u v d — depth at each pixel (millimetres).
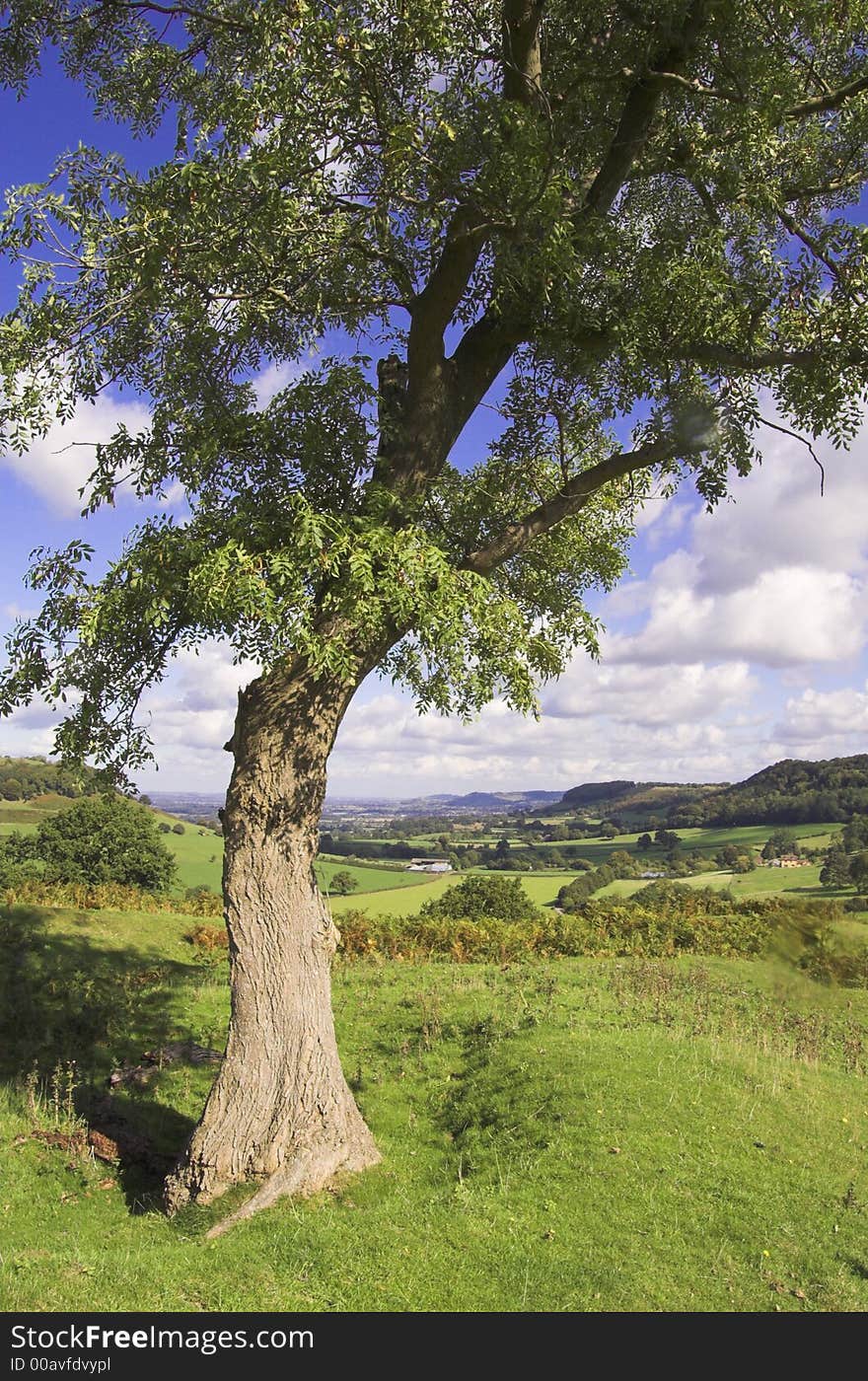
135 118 10391
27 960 12914
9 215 7039
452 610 6633
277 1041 7426
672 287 8398
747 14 8609
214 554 6750
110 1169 7977
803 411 8914
